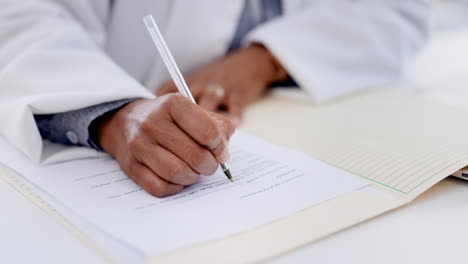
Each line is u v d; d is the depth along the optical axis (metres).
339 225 0.38
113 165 0.51
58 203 0.42
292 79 0.91
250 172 0.49
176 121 0.44
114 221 0.38
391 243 0.36
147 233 0.36
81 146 0.55
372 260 0.34
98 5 0.81
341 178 0.47
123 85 0.53
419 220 0.40
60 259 0.34
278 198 0.43
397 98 0.80
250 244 0.35
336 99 0.82
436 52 1.26
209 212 0.40
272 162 0.51
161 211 0.40
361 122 0.66
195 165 0.43
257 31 0.88
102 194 0.44
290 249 0.35
